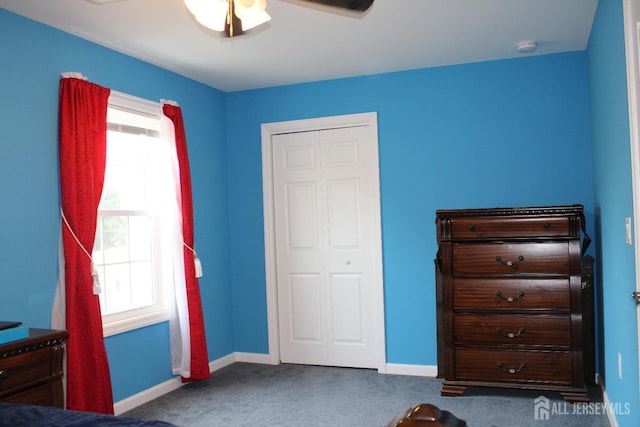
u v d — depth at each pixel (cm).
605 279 320
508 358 338
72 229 299
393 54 375
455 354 349
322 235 445
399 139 419
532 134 390
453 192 407
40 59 293
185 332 383
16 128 279
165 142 380
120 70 348
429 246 412
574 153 381
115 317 346
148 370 365
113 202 356
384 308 423
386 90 422
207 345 432
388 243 423
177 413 339
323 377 412
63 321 297
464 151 404
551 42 360
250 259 463
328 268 443
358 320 436
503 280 338
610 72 262
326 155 443
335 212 441
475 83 401
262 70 403
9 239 274
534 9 299
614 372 291
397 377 409
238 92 465
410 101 416
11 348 206
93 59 328
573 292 325
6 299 271
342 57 377
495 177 398
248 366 449
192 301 387
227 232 466
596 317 369
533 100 389
